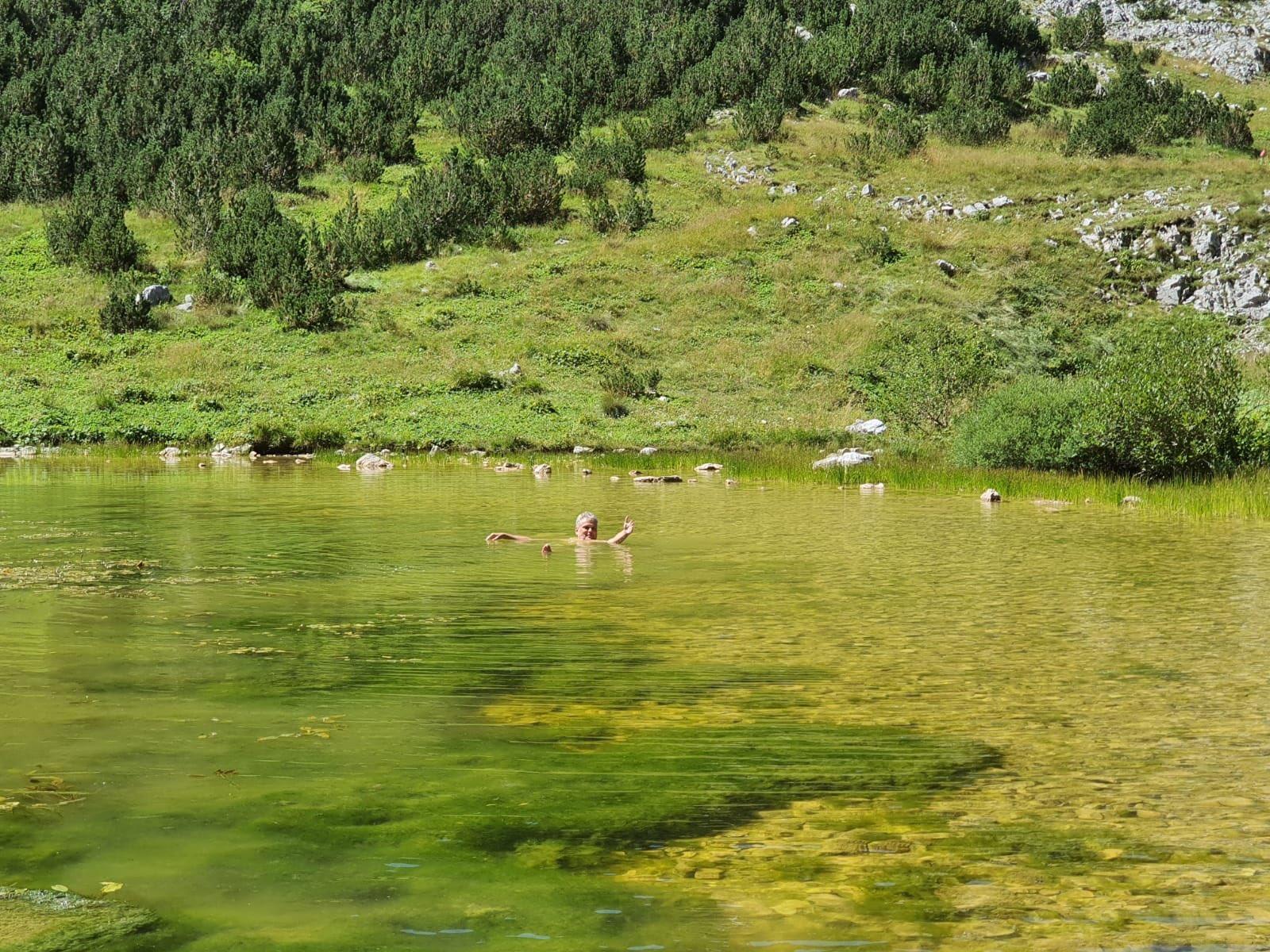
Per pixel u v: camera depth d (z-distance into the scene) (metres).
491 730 4.32
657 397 27.12
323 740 4.15
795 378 28.39
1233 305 32.34
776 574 8.28
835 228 35.59
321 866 3.01
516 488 15.67
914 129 41.16
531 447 23.33
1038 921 2.70
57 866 3.00
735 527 11.34
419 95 44.59
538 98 41.34
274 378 27.20
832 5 51.59
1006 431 18.06
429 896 2.82
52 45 44.09
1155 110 43.44
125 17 46.72
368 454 21.69
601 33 47.12
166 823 3.31
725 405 26.86
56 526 10.91
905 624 6.39
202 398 25.56
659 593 7.43
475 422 24.75
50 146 36.91
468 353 28.92
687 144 41.66
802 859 3.08
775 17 48.62
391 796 3.57
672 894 2.85
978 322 30.92
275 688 4.92
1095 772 3.83
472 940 2.59
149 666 5.30
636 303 32.03
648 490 15.48
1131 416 16.64
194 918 2.70
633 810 3.46
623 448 23.52
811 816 3.41
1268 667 5.35
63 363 27.31
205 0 46.66
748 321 31.25
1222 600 7.21
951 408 24.02
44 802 3.48
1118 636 6.07
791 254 34.44
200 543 9.74
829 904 2.79
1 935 2.60
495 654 5.61
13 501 13.40
